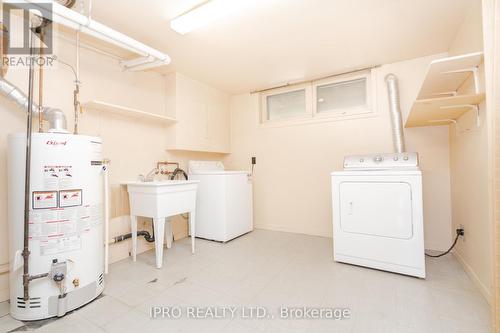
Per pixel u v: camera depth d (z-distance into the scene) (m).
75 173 1.53
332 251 2.54
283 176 3.41
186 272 2.05
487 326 1.30
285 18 1.86
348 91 3.04
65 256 1.48
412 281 1.82
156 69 2.83
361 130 2.87
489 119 1.23
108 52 2.35
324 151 3.11
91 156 1.63
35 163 1.41
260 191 3.61
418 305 1.51
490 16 1.24
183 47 2.31
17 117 1.76
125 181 2.49
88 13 1.62
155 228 2.17
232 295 1.67
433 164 2.51
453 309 1.46
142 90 2.73
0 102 1.68
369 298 1.60
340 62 2.67
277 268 2.11
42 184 1.42
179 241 2.96
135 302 1.59
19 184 1.44
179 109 2.94
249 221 3.32
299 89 3.35
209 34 2.09
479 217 1.68
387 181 1.99
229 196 2.95
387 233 1.99
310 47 2.33
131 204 2.34
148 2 1.66
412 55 2.51
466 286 1.73
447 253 2.38
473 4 1.70
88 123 2.21
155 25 1.94
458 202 2.18
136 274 2.02
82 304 1.54
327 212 3.10
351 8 1.75
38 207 1.41
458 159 2.15
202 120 3.29
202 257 2.40
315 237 3.08
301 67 2.80
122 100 2.50
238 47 2.32
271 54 2.47
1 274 1.66
